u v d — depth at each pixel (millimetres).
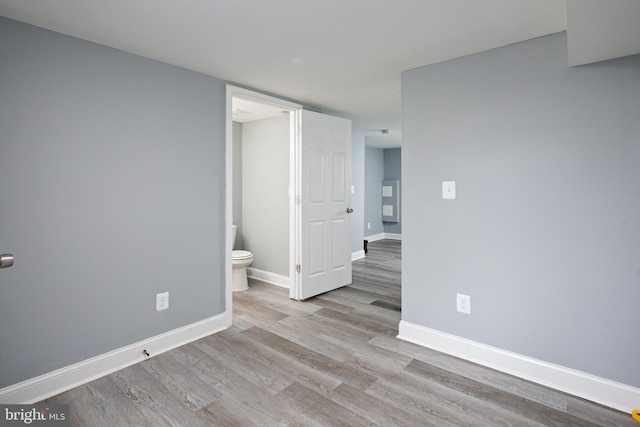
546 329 2088
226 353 2467
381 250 6672
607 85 1877
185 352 2482
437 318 2537
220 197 2889
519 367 2172
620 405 1856
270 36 2072
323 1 1693
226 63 2514
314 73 2740
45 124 1967
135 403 1893
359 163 5996
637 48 1715
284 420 1756
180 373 2199
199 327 2730
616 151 1860
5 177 1842
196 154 2701
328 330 2875
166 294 2533
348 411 1826
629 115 1823
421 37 2084
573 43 1645
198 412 1815
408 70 2639
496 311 2270
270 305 3494
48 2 1689
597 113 1908
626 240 1844
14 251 1876
